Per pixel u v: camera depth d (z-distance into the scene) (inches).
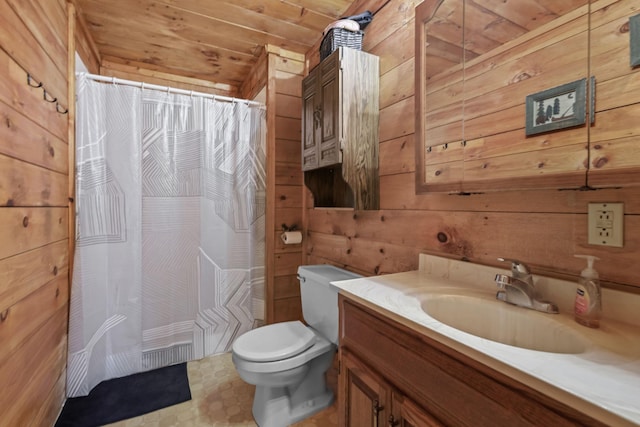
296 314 91.0
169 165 76.6
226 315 84.1
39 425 48.6
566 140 31.2
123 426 55.4
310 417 59.1
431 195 50.2
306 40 85.1
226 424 56.4
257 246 88.8
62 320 59.2
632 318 28.0
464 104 42.5
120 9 70.8
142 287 74.2
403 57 56.1
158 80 105.3
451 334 26.6
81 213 64.7
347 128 58.2
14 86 39.9
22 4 42.4
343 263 73.0
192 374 72.9
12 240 39.1
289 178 90.4
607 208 30.1
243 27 78.8
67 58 61.9
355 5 69.6
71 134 62.4
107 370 70.0
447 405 26.5
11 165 39.0
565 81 31.4
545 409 19.7
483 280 40.9
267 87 87.6
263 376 51.5
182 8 70.9
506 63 37.5
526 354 23.0
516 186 34.2
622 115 27.0
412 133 53.8
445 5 44.9
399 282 43.9
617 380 19.7
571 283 32.0
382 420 33.9
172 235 77.2
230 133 84.4
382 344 34.7
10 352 38.5
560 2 32.1
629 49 26.7
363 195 59.7
